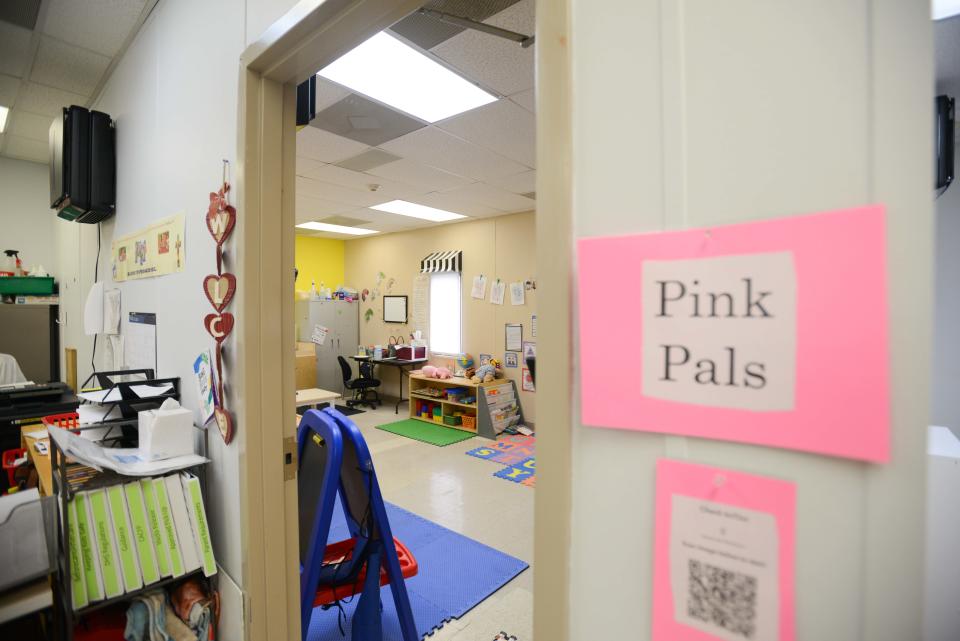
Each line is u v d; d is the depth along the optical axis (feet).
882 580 1.28
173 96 5.43
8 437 7.38
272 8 3.66
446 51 6.43
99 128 7.41
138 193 6.56
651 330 1.67
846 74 1.31
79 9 6.20
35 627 4.43
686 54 1.59
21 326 12.98
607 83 1.78
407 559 5.63
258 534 3.98
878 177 1.26
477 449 14.69
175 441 4.43
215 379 4.44
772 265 1.42
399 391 21.63
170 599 4.51
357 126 8.91
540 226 1.96
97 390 5.56
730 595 1.53
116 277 7.55
